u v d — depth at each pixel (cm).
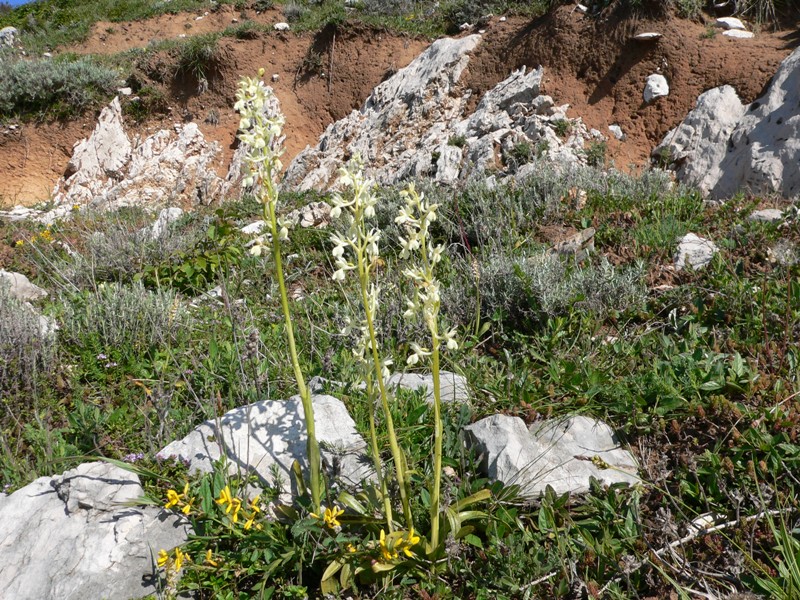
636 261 514
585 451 310
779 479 274
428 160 1137
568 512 276
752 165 895
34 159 1564
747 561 241
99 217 921
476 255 586
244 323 478
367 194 220
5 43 1903
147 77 1630
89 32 1912
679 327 428
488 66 1288
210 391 388
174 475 290
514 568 245
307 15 1705
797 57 942
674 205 647
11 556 262
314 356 434
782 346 365
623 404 330
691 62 1064
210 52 1587
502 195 698
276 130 237
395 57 1484
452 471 306
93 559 252
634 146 1066
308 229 728
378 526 261
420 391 359
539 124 1098
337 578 249
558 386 361
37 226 933
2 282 540
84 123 1585
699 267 502
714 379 332
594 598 229
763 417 303
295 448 299
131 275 640
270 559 253
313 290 580
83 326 479
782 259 471
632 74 1112
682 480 282
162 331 477
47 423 357
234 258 637
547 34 1220
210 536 257
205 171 1495
